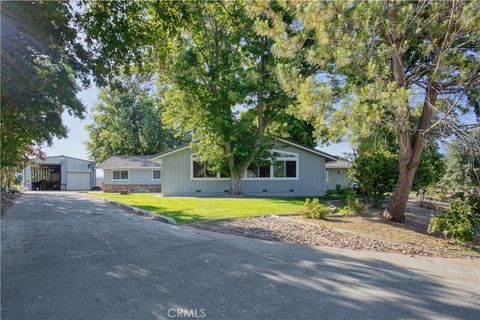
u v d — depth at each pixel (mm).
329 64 8367
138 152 41594
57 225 9094
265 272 4953
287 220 9867
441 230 8211
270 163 21219
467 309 3752
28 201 17250
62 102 9531
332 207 11930
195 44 19672
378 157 12141
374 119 6895
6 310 3559
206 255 5902
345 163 29859
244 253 6082
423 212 12867
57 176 40438
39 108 8641
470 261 6176
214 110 18562
